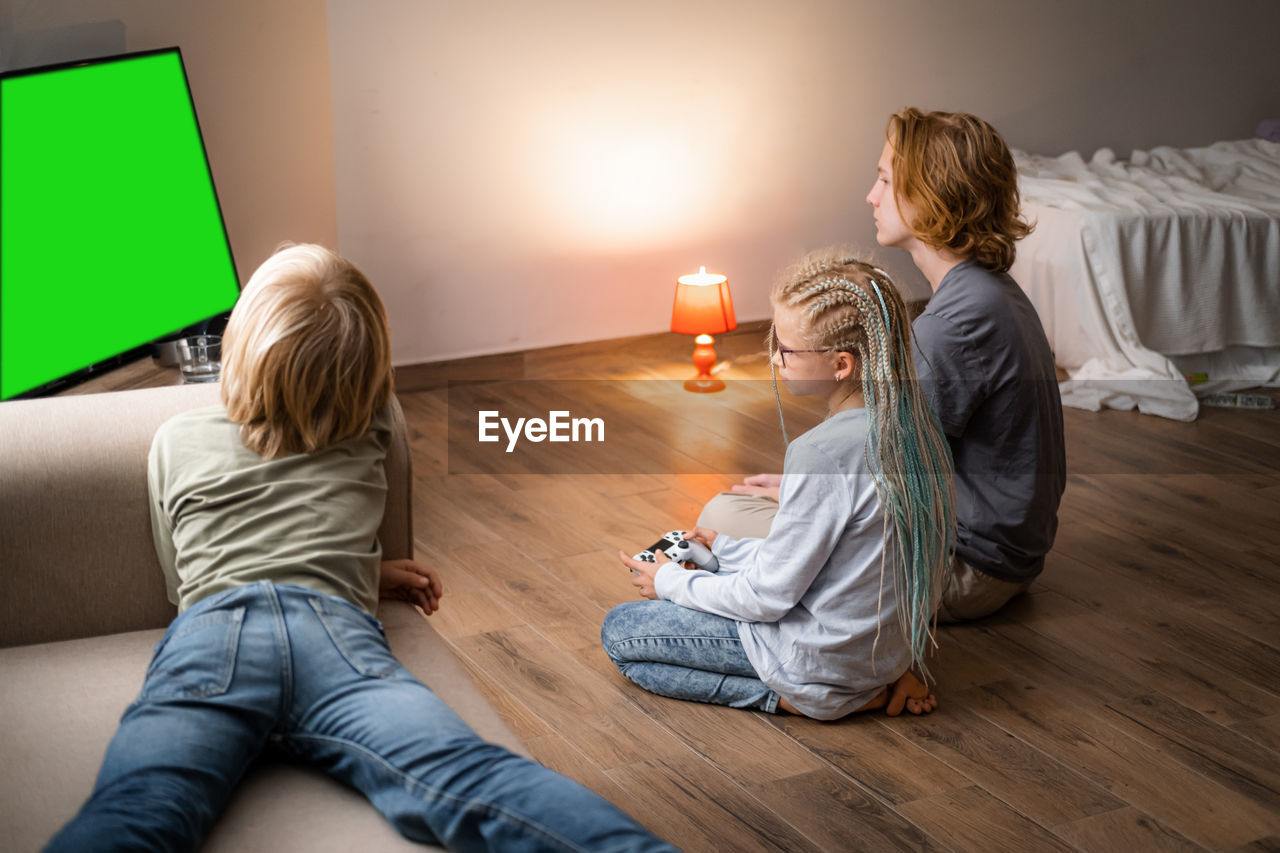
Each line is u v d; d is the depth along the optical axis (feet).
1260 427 11.21
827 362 5.79
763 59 13.34
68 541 4.66
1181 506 9.32
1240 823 5.47
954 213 6.81
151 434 4.83
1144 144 16.55
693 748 5.98
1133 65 16.06
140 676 4.37
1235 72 16.89
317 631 4.11
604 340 13.32
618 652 6.56
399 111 11.49
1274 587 7.95
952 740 6.10
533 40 11.97
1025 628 7.32
